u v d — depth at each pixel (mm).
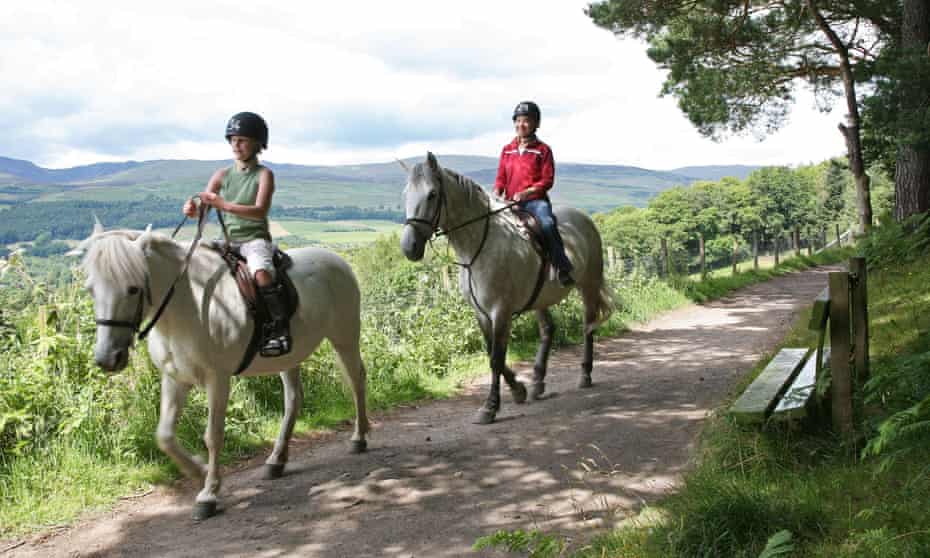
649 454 5590
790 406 4590
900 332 7352
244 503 5051
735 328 12562
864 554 3193
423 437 6578
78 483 5242
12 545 4398
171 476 5582
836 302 4652
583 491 4883
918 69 12789
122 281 4203
